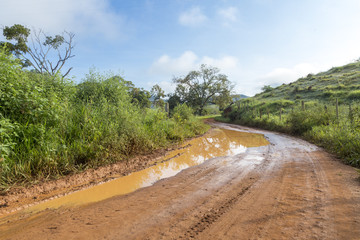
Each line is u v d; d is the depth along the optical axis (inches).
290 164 240.2
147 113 452.1
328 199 135.9
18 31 847.7
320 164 233.0
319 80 1443.2
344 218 109.9
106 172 227.1
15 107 220.8
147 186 189.8
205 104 2191.2
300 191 154.1
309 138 442.6
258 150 340.5
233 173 215.0
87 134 260.7
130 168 246.7
